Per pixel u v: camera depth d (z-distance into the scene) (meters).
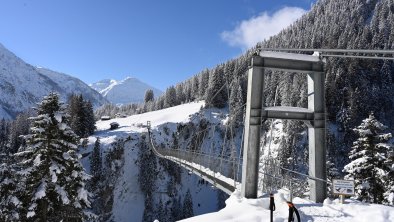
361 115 116.69
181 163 40.59
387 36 172.00
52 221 18.12
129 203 98.12
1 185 18.25
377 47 157.75
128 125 122.44
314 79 13.90
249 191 13.34
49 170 17.67
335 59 130.88
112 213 92.31
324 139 13.66
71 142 18.95
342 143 105.31
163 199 102.38
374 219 10.15
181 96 168.25
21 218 17.70
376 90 131.75
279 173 17.59
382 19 186.00
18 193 18.05
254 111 13.59
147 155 103.19
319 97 13.82
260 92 13.64
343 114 110.06
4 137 112.56
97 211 88.25
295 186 17.88
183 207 98.50
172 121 122.38
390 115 129.50
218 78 131.88
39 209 17.73
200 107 131.50
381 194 22.61
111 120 145.88
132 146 102.75
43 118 18.02
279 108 13.73
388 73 139.50
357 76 129.25
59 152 18.42
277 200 12.46
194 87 163.88
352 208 11.37
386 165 22.92
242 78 119.62
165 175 104.62
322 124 13.71
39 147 17.98
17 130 99.44
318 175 13.39
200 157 32.28
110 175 92.94
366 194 22.83
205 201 109.62
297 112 13.71
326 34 169.00
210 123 115.88
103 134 104.75
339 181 12.29
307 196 17.16
